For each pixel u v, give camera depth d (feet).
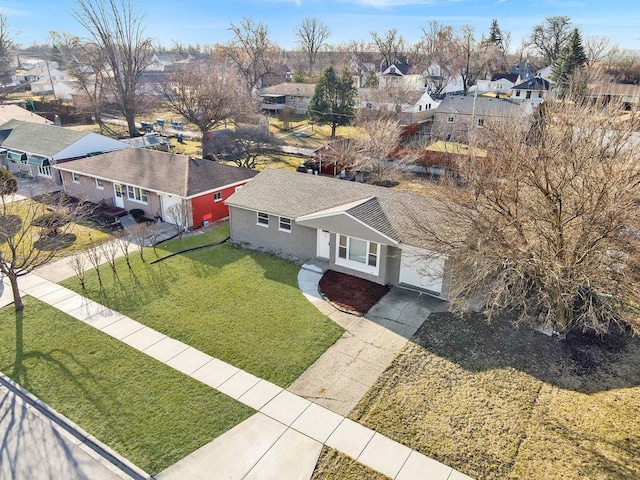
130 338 49.37
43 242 72.64
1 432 37.35
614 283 41.22
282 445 35.73
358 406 39.73
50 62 321.52
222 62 235.20
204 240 76.28
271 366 44.93
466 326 51.31
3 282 61.77
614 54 233.35
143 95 180.14
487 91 272.10
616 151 40.27
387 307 55.52
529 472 33.06
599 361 45.47
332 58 382.42
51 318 53.16
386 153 114.21
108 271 64.95
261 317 53.21
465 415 38.52
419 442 35.88
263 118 169.89
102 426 37.65
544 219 43.57
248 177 90.22
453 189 49.47
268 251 71.72
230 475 33.12
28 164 111.14
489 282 54.75
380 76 251.39
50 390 41.68
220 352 47.03
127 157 93.09
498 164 45.29
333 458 34.53
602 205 39.75
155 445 35.76
